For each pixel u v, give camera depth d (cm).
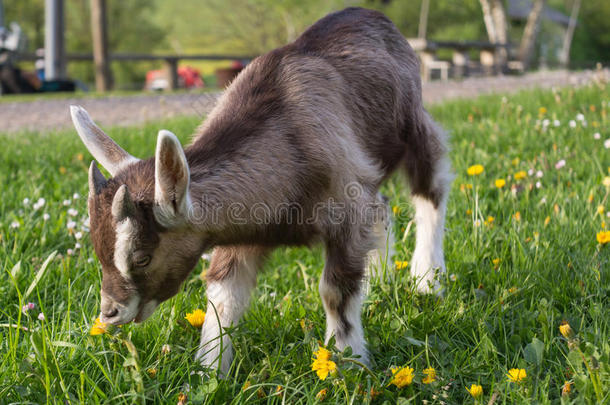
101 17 1853
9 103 1372
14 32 1758
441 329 315
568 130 683
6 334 304
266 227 300
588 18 4862
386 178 378
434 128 410
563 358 290
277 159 295
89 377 267
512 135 688
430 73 2056
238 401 252
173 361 285
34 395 255
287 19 3612
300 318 325
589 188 470
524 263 365
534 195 476
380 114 353
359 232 319
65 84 1717
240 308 324
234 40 4066
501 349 301
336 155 310
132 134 768
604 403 241
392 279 363
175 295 307
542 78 1933
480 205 454
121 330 269
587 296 331
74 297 350
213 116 319
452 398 267
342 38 354
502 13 2694
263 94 314
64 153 672
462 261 380
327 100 320
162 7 4338
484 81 1853
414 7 4012
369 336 310
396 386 270
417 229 404
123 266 255
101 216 254
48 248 416
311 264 409
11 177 579
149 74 2745
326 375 247
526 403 243
